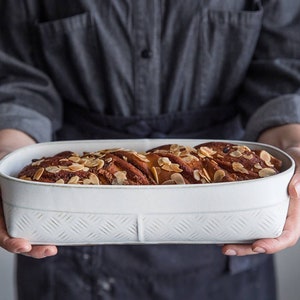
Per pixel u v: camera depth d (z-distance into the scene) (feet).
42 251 1.75
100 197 1.63
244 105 2.56
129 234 1.70
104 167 1.72
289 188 1.69
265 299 3.03
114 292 2.79
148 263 2.73
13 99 2.44
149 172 1.73
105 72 2.43
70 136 2.66
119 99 2.46
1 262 3.79
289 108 2.17
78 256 2.74
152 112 2.49
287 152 1.95
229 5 2.37
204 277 2.79
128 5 2.33
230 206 1.64
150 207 1.64
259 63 2.50
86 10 2.35
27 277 2.90
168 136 2.54
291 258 3.70
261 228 1.69
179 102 2.50
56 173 1.70
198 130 2.56
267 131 2.20
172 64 2.41
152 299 2.81
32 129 2.28
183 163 1.73
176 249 2.71
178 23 2.36
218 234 1.70
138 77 2.42
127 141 1.96
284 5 2.45
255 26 2.39
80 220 1.67
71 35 2.38
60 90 2.59
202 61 2.43
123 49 2.39
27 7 2.46
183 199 1.63
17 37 2.52
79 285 2.80
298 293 3.77
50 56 2.48
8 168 1.81
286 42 2.46
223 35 2.39
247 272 2.86
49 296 2.85
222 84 2.52
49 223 1.68
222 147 1.85
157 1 2.33
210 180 1.71
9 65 2.50
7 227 1.74
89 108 2.57
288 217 1.83
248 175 1.71
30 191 1.64
